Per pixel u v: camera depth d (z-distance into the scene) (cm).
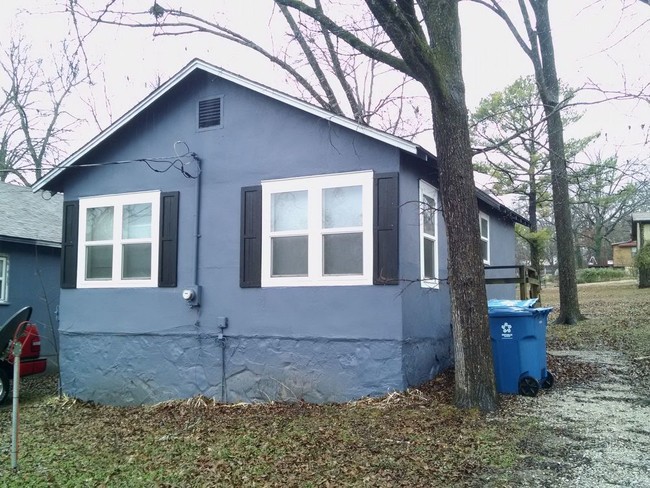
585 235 4656
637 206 4153
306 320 821
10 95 2497
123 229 977
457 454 538
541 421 635
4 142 2552
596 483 461
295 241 845
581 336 1292
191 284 907
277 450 590
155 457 604
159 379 916
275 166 866
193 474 540
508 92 2205
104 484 531
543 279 3847
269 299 849
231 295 877
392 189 784
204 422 748
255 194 877
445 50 716
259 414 765
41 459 622
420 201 792
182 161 932
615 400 725
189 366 897
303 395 812
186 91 941
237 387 857
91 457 623
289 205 856
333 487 480
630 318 1538
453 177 701
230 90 909
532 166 2297
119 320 958
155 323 929
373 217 791
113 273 971
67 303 1005
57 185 1041
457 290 697
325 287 812
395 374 762
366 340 781
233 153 898
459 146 704
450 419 646
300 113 853
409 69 721
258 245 864
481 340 691
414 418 659
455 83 710
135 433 719
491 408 680
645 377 853
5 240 1320
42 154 2575
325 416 715
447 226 708
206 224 907
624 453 527
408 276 796
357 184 808
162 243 935
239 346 863
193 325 899
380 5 650
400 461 529
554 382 833
